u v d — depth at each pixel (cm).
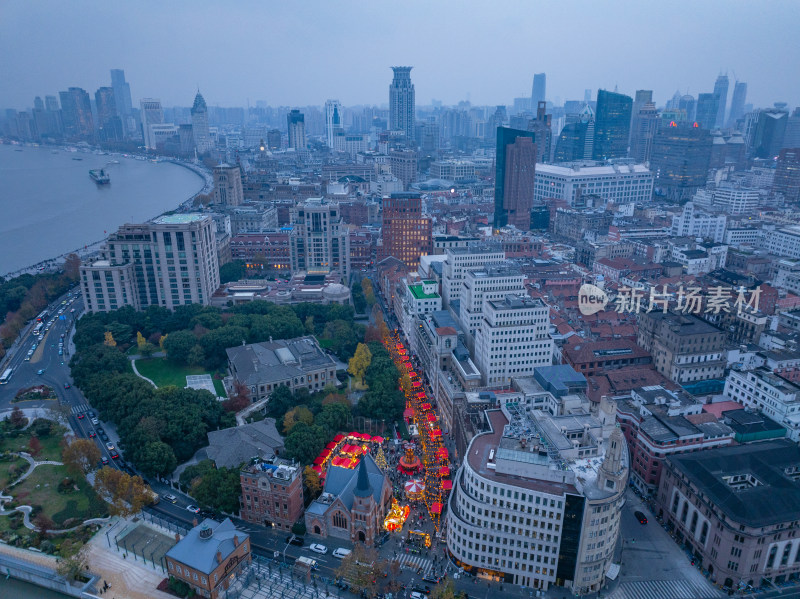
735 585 16088
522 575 16412
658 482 19800
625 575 16725
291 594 15938
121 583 16400
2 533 18250
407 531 18550
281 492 18188
